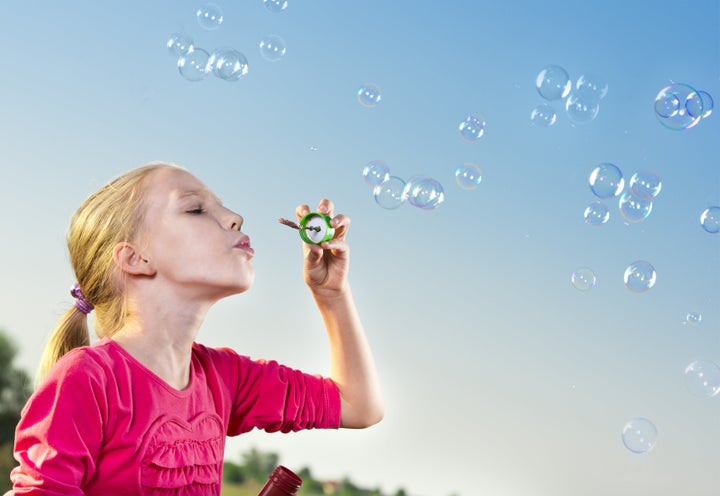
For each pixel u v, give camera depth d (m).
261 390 1.36
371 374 1.46
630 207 2.51
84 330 1.31
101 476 1.09
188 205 1.23
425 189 2.12
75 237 1.27
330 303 1.43
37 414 1.06
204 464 1.21
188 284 1.20
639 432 2.28
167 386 1.16
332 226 1.37
